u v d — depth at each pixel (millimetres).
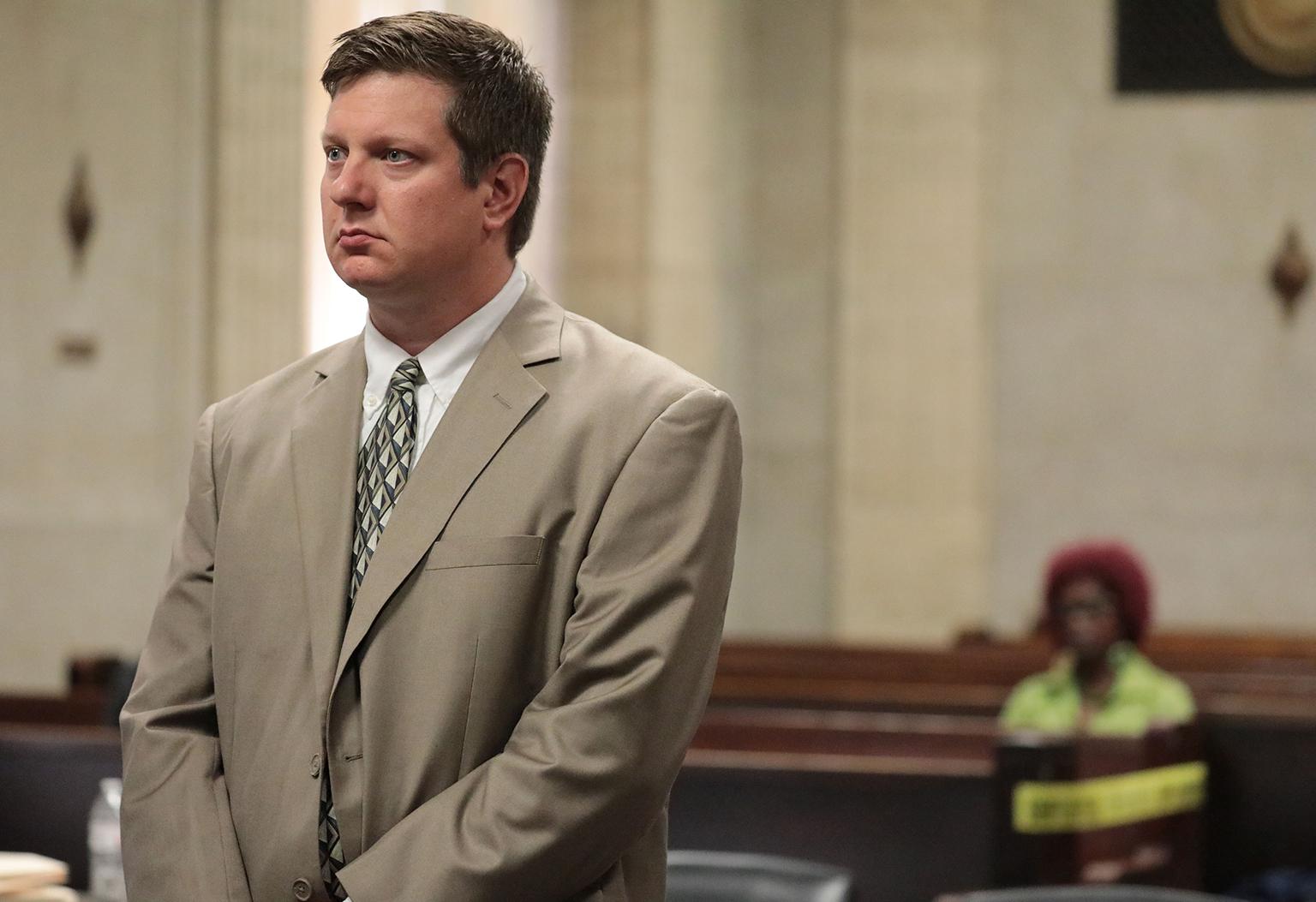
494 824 4469
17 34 21844
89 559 21812
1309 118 28031
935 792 12031
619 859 4809
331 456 5016
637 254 27031
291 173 22141
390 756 4664
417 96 4809
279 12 22062
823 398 28797
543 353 5016
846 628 28328
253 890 4754
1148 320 28391
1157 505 28375
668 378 4996
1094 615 13812
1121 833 12531
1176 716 13656
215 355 21844
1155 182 28406
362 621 4715
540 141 5156
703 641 4777
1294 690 18281
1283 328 28094
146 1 21828
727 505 4922
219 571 5047
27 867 6699
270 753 4797
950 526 28203
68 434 21828
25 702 16703
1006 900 7582
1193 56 28328
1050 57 28594
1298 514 28031
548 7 26875
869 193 28344
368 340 5203
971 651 20719
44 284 21812
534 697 4793
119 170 21844
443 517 4766
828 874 7746
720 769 12266
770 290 29031
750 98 29000
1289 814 14148
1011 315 28688
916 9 28266
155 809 4871
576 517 4801
